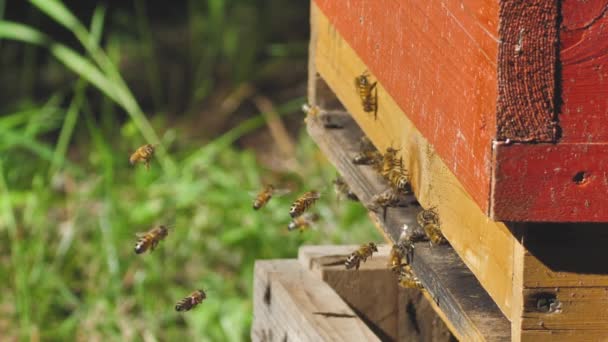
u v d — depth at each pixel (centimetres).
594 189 264
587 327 285
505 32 258
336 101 495
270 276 440
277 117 1085
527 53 258
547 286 283
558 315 285
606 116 261
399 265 387
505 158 263
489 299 321
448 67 296
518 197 265
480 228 309
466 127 282
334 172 841
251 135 1058
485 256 306
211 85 1171
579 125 262
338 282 435
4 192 738
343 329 386
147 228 780
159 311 714
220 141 855
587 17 256
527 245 280
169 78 1178
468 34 278
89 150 965
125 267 750
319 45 481
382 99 396
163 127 1062
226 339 679
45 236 779
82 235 787
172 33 1282
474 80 275
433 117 310
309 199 501
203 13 1312
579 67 259
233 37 1206
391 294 440
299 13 1339
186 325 708
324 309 404
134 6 1296
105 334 692
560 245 280
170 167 816
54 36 1245
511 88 260
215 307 704
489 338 300
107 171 769
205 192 810
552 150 263
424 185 357
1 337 710
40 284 729
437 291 334
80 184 860
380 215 388
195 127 1073
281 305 425
